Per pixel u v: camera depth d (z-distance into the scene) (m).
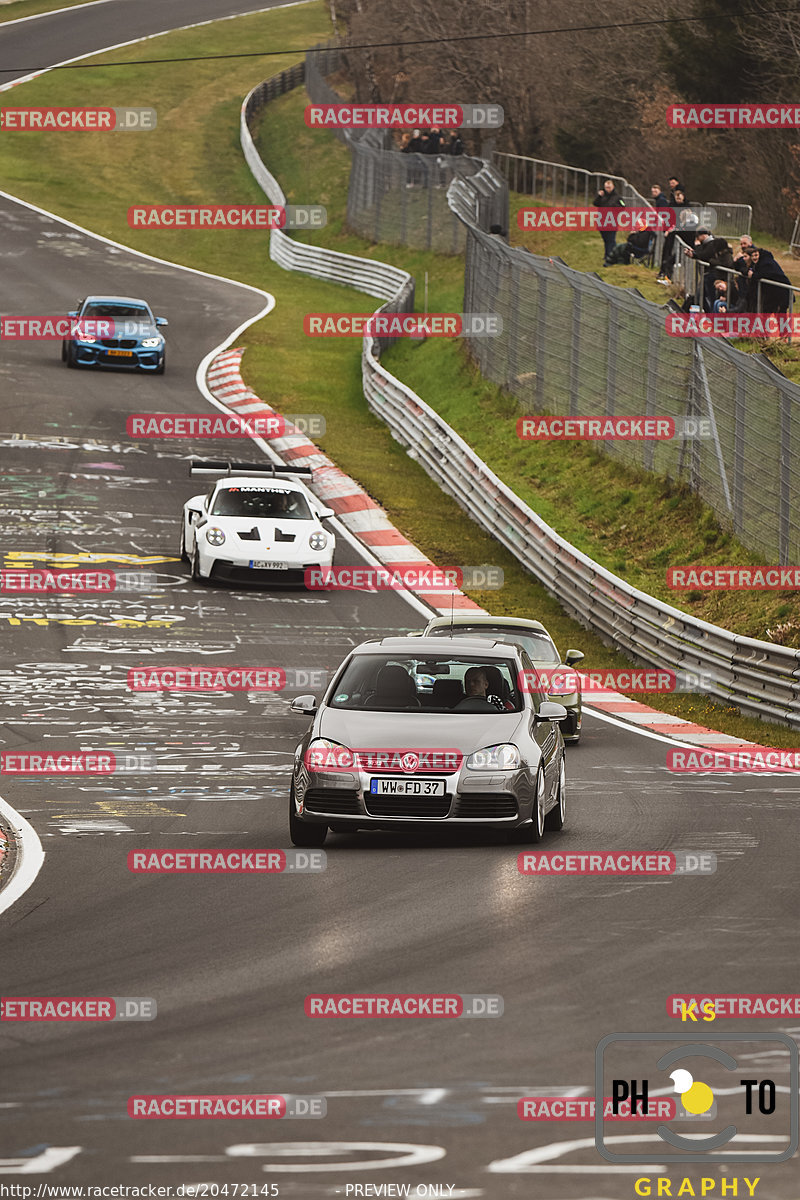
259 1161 20.41
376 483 124.88
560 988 28.89
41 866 41.22
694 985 29.06
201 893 37.88
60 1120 21.94
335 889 38.22
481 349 149.00
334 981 29.55
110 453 124.19
